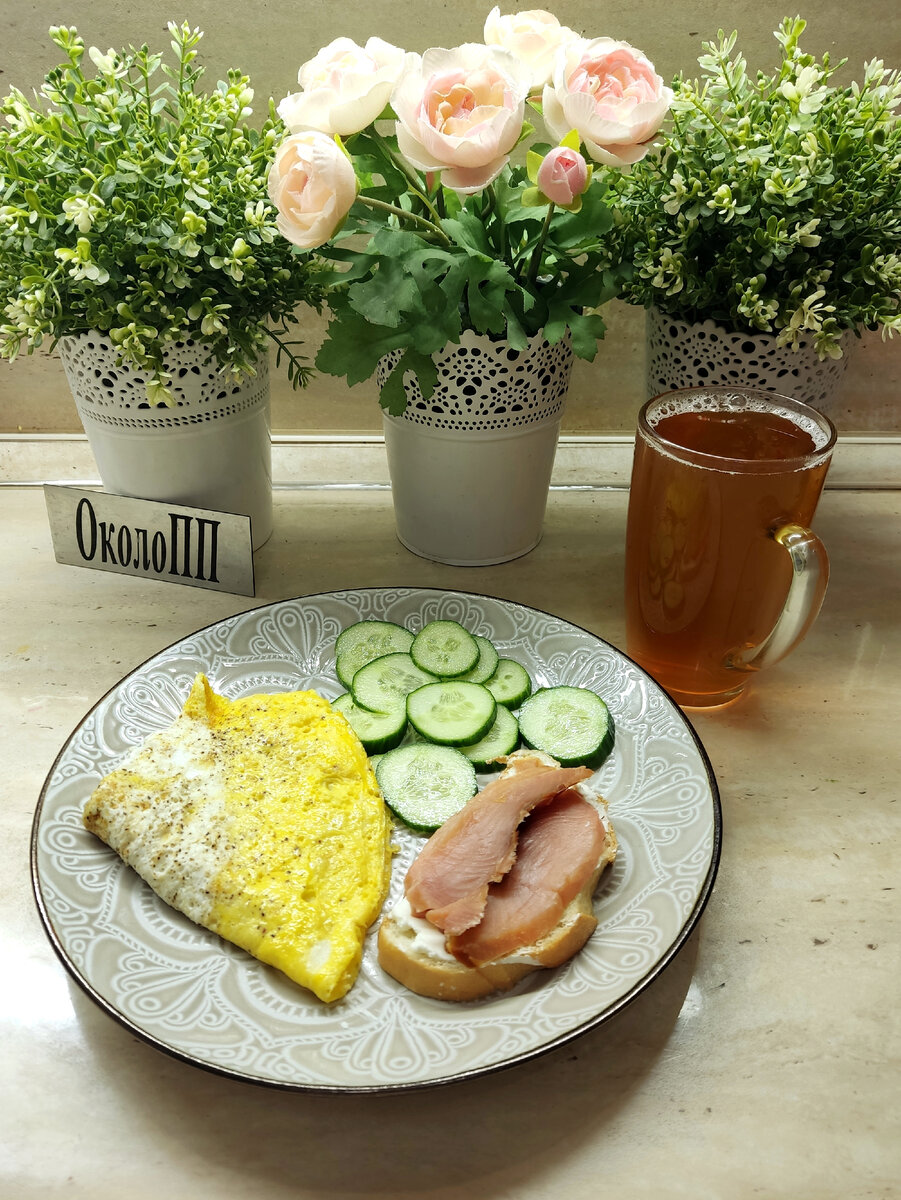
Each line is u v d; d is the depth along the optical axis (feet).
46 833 1.30
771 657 1.50
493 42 1.59
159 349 1.61
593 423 2.32
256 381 1.80
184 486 1.82
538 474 1.89
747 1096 1.13
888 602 1.89
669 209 1.61
